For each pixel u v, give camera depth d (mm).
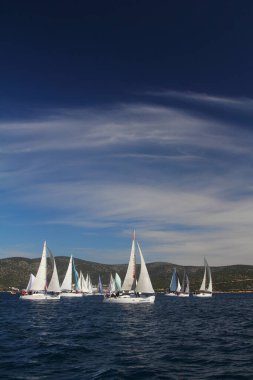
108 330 44500
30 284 132625
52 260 124562
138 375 22078
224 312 76875
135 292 97688
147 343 33969
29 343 34094
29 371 23062
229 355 28125
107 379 21125
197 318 61344
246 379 21156
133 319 59219
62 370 23281
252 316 66438
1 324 51844
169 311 78500
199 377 21609
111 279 137000
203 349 30703
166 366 24375
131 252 97625
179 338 37312
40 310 80688
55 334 40812
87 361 25953
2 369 23609
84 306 93562
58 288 124250
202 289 175625
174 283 178750
